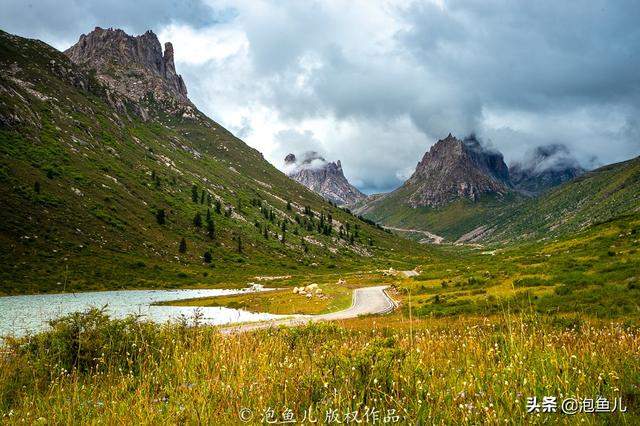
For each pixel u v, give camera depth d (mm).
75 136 192375
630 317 20141
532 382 5555
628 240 61344
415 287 69562
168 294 97438
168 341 10234
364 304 61031
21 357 8852
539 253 83312
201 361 7938
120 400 6023
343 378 6035
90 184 157500
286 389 5910
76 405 5969
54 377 7984
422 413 4863
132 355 9000
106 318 10352
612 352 7449
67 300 72562
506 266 68688
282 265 185125
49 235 111625
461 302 39906
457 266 111438
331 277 145500
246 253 185625
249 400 5605
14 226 106062
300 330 11914
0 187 118062
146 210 173000
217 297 83125
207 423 4965
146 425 4965
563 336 9672
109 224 139750
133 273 115250
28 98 192625
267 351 8727
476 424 4465
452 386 5641
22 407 6055
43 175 140750
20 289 81562
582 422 4523
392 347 7887
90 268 106375
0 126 153500
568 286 35969
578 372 5891
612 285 33031
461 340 9398
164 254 143625
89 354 8852
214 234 185500
